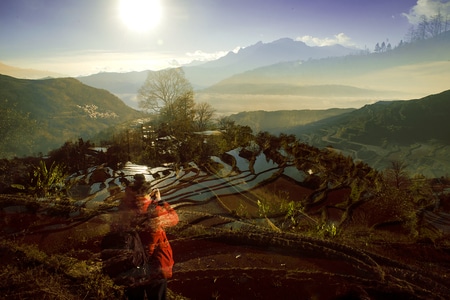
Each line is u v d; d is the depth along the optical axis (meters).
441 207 11.37
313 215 9.32
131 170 12.45
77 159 16.55
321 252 4.06
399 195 10.83
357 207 9.83
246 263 3.81
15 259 3.37
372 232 7.60
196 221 5.20
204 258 3.97
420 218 9.22
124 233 3.25
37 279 3.02
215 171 12.16
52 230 4.21
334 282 3.53
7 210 4.70
